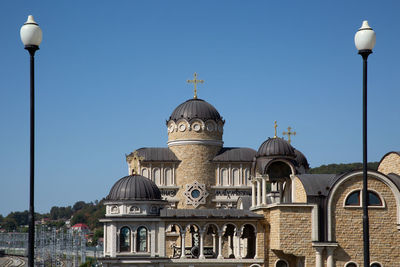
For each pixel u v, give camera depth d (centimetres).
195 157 9288
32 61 3462
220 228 6931
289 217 6438
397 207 6456
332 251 6369
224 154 9431
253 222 6919
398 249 6431
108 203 6856
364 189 3625
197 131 9325
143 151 9394
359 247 6400
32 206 3425
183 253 6888
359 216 6425
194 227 8650
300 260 6606
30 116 3450
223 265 6838
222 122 9575
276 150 7288
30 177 3428
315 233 6381
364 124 3609
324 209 6425
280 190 7744
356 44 3603
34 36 3425
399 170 6819
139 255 6725
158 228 6819
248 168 9412
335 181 6425
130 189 6850
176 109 9594
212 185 9338
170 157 9350
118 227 6769
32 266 3403
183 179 9269
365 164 3609
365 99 3600
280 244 6397
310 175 6725
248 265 6825
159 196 7038
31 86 3456
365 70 3600
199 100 9625
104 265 6669
